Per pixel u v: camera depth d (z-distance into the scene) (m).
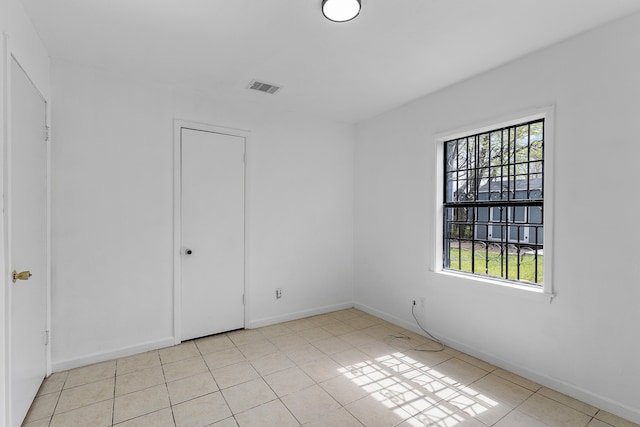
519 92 2.48
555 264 2.28
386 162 3.75
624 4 1.82
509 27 2.06
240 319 3.43
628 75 1.94
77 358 2.58
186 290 3.10
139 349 2.84
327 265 4.05
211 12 1.91
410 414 2.02
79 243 2.59
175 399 2.16
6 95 1.58
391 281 3.68
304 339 3.20
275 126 3.63
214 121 3.24
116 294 2.75
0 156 1.54
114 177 2.74
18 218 1.80
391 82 2.92
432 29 2.08
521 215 2.59
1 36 1.54
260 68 2.65
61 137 2.52
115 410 2.04
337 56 2.45
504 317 2.59
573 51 2.17
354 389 2.30
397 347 3.02
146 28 2.08
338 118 3.99
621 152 1.97
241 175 3.41
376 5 1.83
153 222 2.92
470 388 2.32
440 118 3.11
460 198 3.06
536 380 2.38
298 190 3.81
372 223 3.95
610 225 2.02
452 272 3.09
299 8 1.87
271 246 3.62
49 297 2.43
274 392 2.26
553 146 2.27
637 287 1.92
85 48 2.35
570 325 2.20
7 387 1.60
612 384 2.02
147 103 2.89
